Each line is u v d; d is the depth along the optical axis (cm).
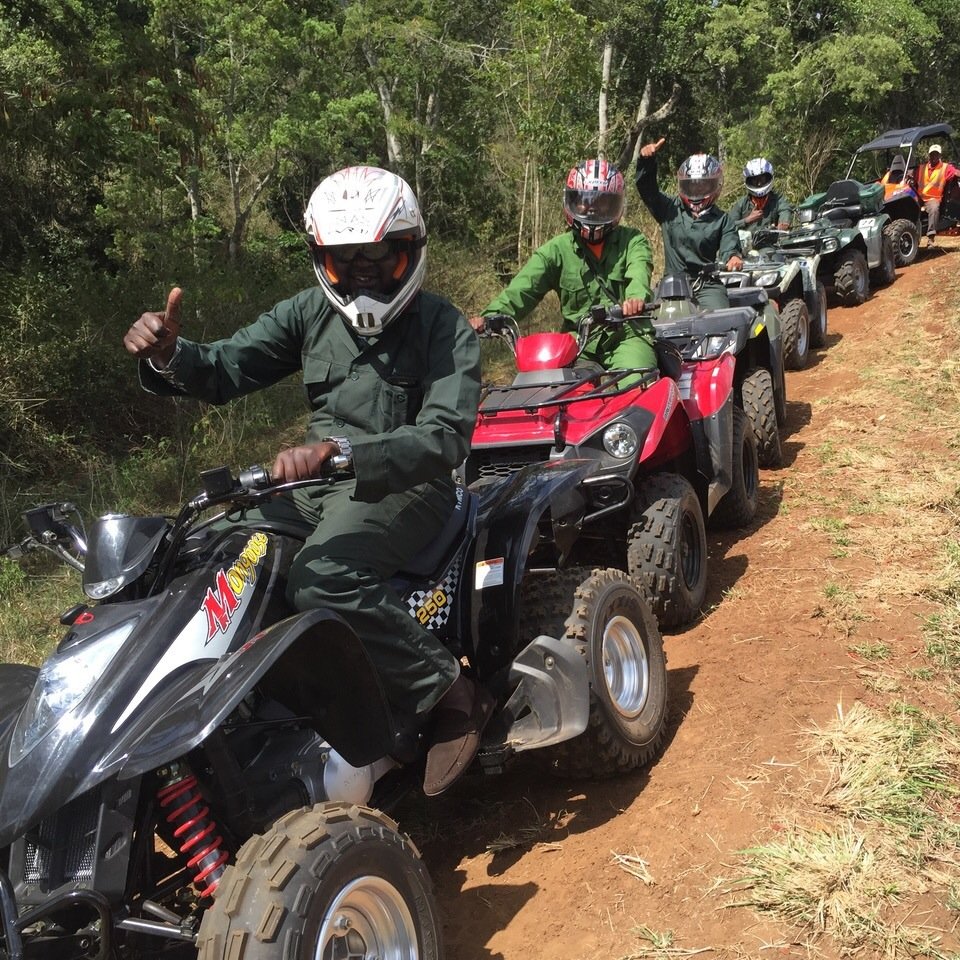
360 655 264
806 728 379
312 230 298
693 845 328
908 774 342
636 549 463
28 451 858
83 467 858
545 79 1535
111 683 248
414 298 312
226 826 268
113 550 270
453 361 304
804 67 2447
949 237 1816
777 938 282
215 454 873
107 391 953
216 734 251
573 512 405
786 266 1024
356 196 294
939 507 579
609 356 557
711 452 542
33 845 252
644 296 547
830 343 1098
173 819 255
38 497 784
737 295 792
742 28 2612
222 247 1495
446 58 2016
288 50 1447
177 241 1106
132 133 1069
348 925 238
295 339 331
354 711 274
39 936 252
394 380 313
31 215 1149
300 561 293
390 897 251
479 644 345
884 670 413
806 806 335
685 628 484
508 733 337
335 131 1571
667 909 302
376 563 299
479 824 369
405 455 276
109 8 1028
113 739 240
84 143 1023
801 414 833
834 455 703
